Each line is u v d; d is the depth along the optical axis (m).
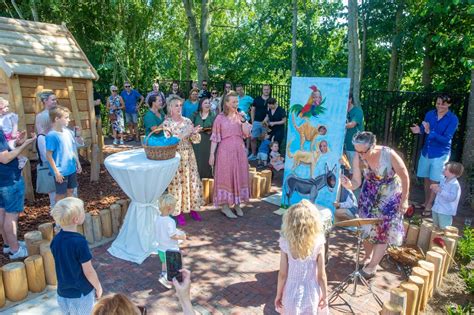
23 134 4.59
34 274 3.67
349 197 5.40
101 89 14.72
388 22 10.38
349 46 7.66
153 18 16.78
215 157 5.80
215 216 5.92
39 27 7.31
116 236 5.09
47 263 3.79
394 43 8.83
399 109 8.21
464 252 4.57
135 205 4.53
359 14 11.09
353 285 3.98
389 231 3.89
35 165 7.45
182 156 5.25
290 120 5.98
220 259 4.52
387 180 3.84
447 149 6.03
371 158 3.86
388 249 4.55
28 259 3.68
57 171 4.64
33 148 6.14
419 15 8.02
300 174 5.88
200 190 5.60
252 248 4.83
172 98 5.21
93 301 2.74
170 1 18.14
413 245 4.71
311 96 5.66
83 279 2.65
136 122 11.93
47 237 4.45
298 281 2.76
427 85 9.13
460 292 3.96
